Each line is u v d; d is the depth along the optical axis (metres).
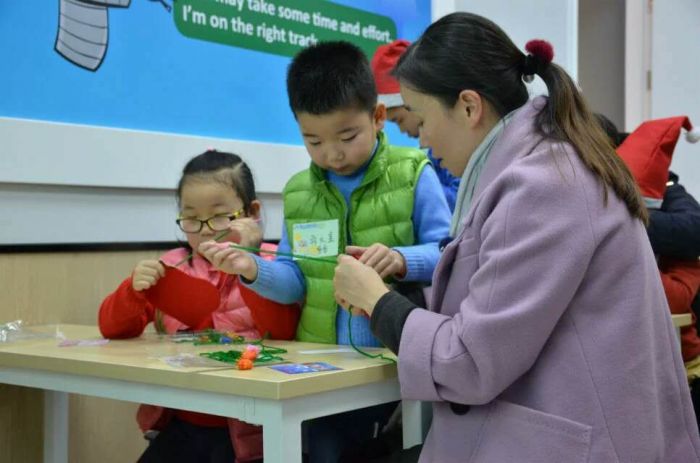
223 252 1.34
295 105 1.34
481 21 1.05
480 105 1.02
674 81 3.53
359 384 1.01
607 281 0.92
